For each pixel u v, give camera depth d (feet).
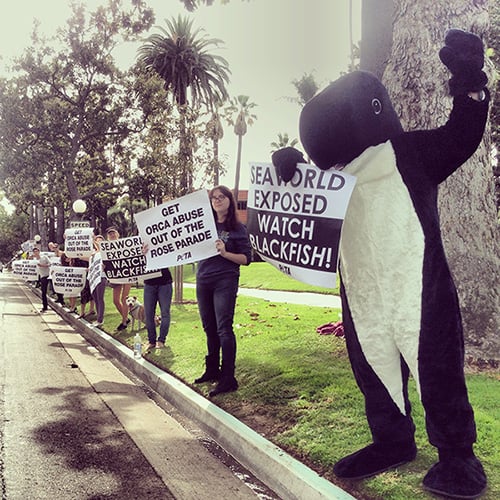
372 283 11.13
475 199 21.77
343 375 19.45
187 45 130.41
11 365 26.17
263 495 12.71
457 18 21.22
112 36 99.60
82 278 44.24
